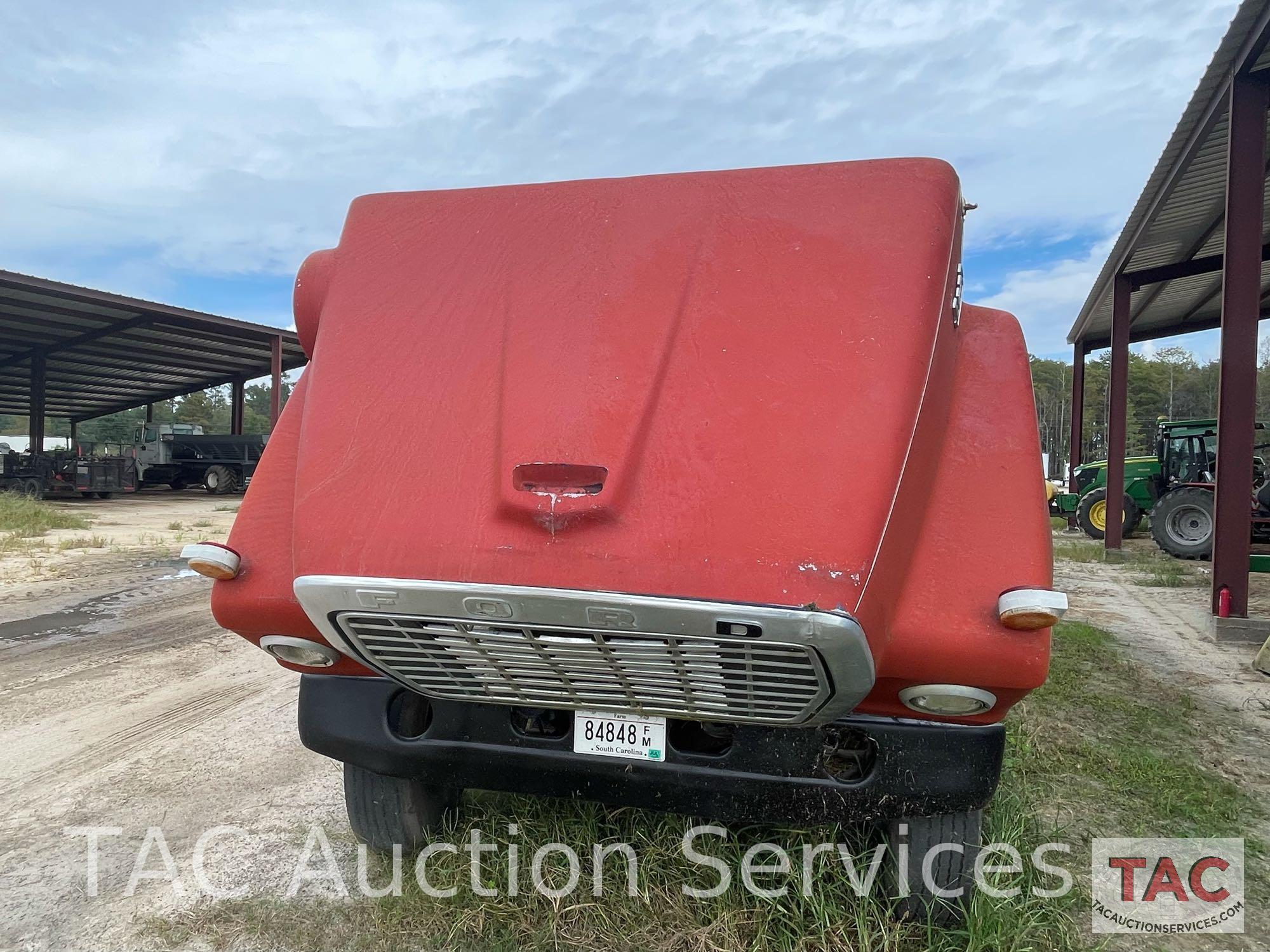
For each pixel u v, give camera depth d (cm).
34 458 2256
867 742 200
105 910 247
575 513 165
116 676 509
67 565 973
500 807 275
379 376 209
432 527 175
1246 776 349
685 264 207
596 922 224
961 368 224
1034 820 273
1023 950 208
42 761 368
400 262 232
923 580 183
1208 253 1120
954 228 211
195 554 203
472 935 224
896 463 171
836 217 206
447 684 193
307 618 202
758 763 193
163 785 340
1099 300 1365
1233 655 573
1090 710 431
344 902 247
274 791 334
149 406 3606
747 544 159
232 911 245
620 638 164
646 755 196
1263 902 250
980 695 181
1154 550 1213
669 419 180
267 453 230
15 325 2242
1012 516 193
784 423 176
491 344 206
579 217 226
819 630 150
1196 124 729
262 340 2369
